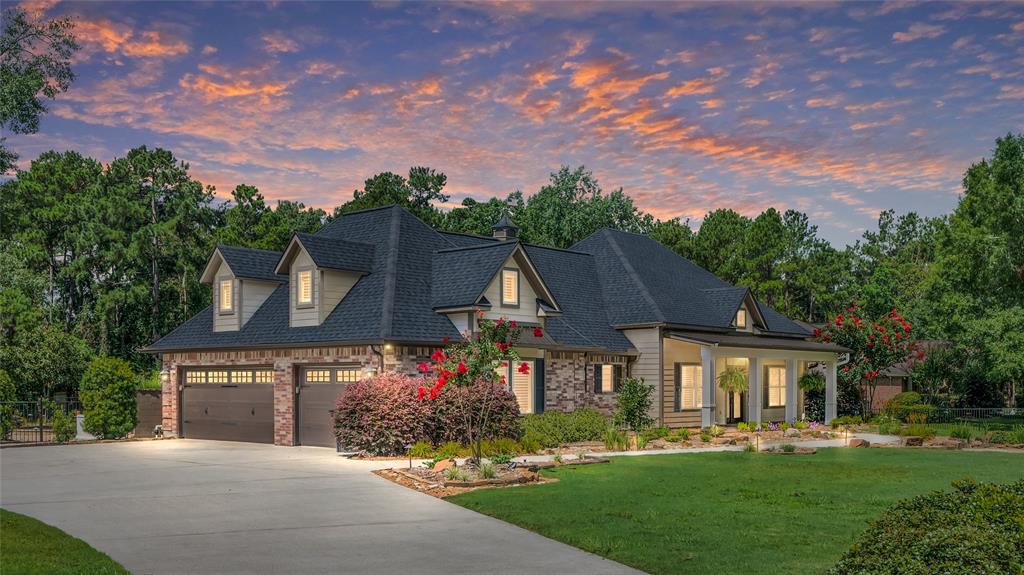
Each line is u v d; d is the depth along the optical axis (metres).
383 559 10.70
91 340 54.62
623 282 36.12
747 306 37.78
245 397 28.92
